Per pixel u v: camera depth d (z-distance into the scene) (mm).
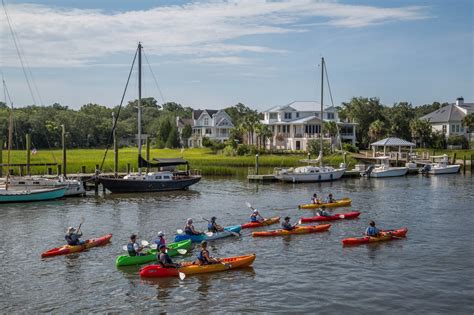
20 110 148500
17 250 30516
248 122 112312
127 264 26891
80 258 28547
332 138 106625
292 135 113125
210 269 25609
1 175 60781
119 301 21922
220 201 51469
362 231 35625
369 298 22000
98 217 41906
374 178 76625
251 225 37156
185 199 53062
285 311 20625
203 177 78250
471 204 48281
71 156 91875
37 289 23469
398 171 79375
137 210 45594
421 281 24219
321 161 74062
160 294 22688
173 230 36562
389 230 33719
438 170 82312
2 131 114688
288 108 117938
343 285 23688
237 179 75062
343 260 27875
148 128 174500
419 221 39281
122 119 197000
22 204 49094
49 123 134625
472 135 120875
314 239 33062
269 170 85375
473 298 22000
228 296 22344
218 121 143125
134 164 77562
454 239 32844
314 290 23016
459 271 25812
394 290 22984
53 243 32438
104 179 56312
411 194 56469
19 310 21047
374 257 28453
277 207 47281
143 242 28438
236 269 26250
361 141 120875
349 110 125625
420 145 113938
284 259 28141
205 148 118688
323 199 52344
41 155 90188
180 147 132125
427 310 20703
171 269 24984
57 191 52031
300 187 64562
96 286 23797
